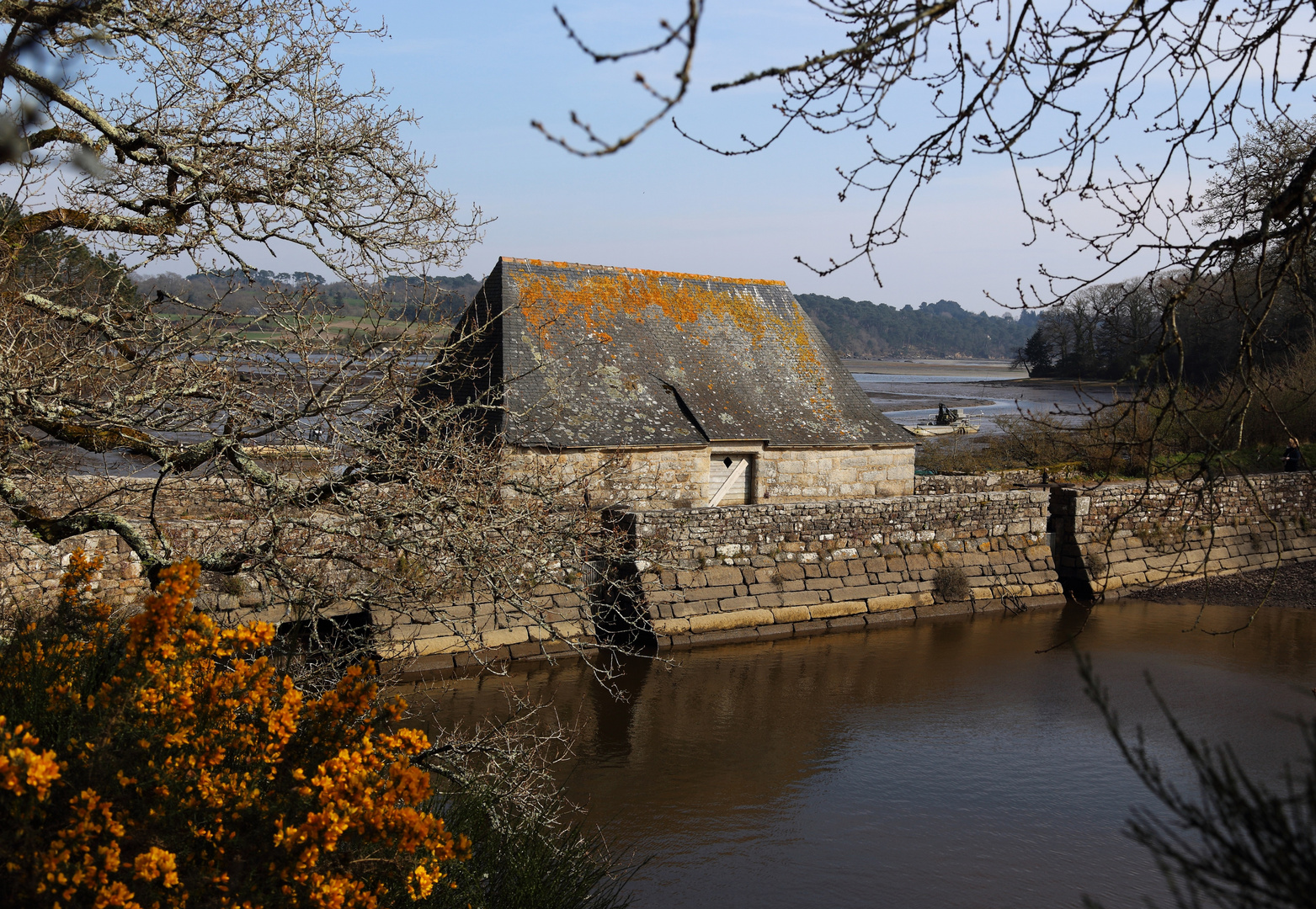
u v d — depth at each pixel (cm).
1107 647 1864
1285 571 2375
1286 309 1568
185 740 458
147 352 669
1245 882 286
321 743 515
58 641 559
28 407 607
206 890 417
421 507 655
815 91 409
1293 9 421
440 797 811
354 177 898
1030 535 2208
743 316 2338
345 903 456
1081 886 988
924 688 1630
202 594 1309
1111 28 415
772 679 1656
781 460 2123
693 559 1841
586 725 1429
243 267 857
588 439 1875
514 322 2033
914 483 2289
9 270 675
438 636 1411
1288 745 1363
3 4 588
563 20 267
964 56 433
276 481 658
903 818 1147
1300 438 2627
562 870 741
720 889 965
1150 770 325
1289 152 553
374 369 646
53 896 374
